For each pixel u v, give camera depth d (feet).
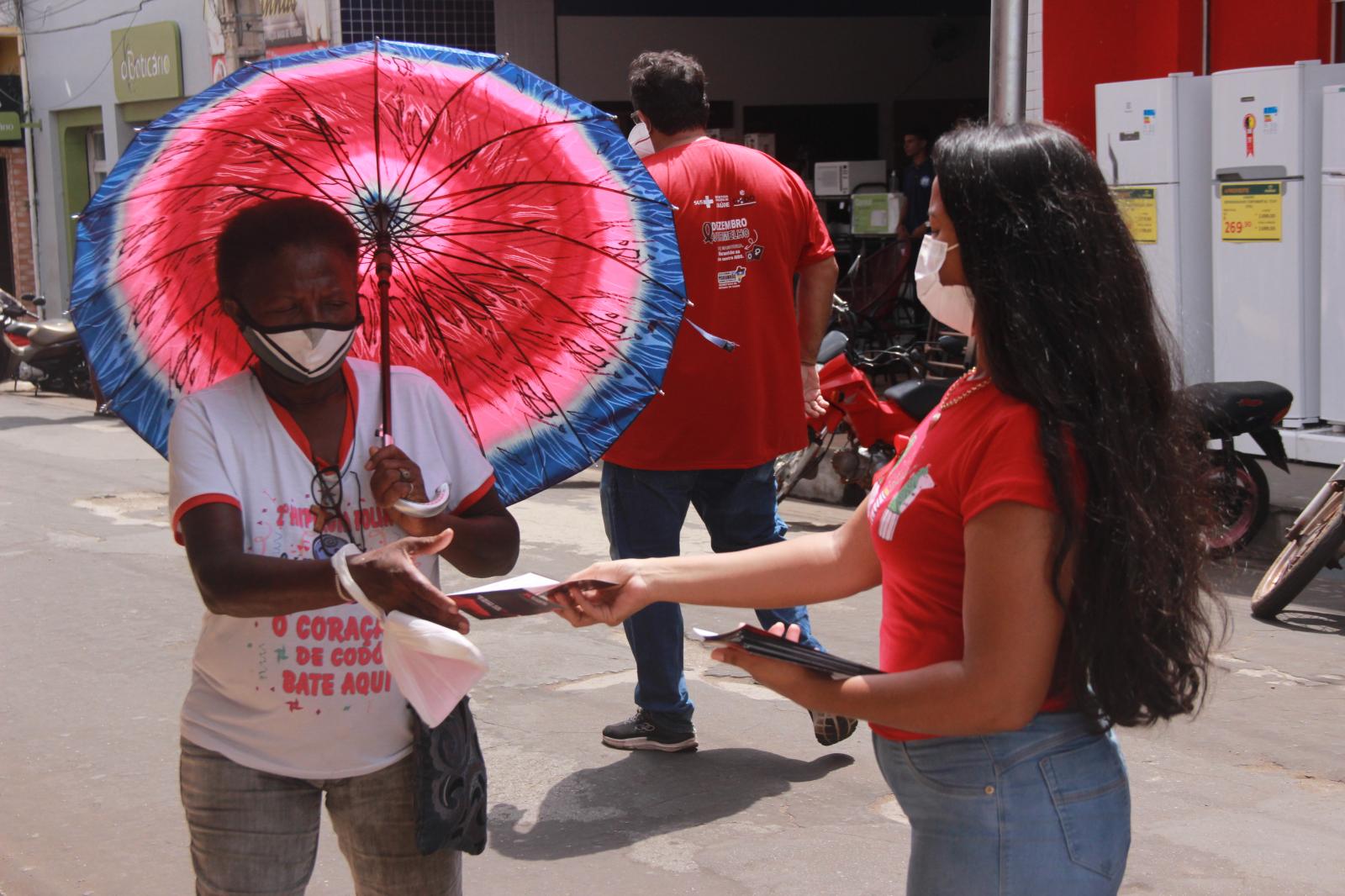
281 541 7.70
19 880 13.39
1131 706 6.41
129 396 8.93
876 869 13.11
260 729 7.79
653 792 15.01
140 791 15.46
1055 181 6.42
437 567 8.28
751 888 12.79
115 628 21.74
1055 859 6.64
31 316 55.36
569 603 7.65
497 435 9.83
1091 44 35.17
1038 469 6.22
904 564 6.88
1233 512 24.77
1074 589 6.26
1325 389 30.55
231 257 7.63
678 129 15.08
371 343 9.64
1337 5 32.32
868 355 31.30
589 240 9.46
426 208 9.30
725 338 14.89
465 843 7.99
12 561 26.22
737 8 63.26
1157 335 6.55
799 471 28.96
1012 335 6.36
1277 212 30.68
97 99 73.20
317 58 8.43
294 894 8.12
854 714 6.72
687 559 8.00
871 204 48.75
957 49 65.31
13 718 17.76
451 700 6.83
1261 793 14.76
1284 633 20.56
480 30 52.95
